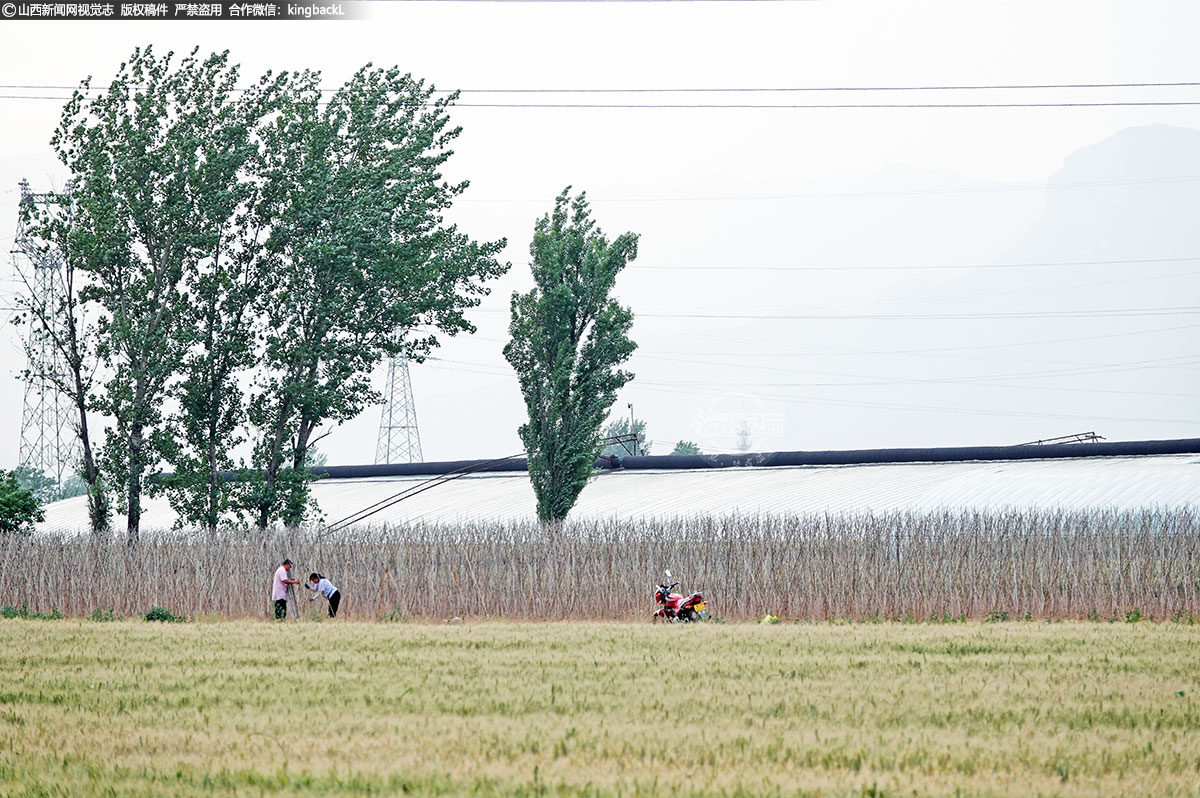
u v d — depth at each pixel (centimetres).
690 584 12244
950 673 7019
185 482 15712
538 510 16912
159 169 15975
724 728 5400
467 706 5966
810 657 7806
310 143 16462
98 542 13675
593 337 16912
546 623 11162
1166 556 11662
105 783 4578
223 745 5156
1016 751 4934
